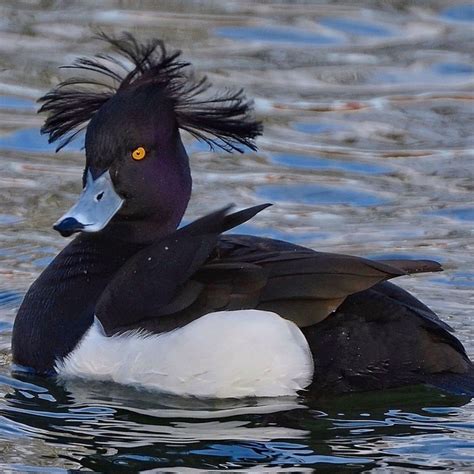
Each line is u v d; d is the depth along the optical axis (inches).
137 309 372.2
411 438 349.1
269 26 783.1
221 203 561.9
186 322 365.7
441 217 548.4
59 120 422.6
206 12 800.3
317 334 364.5
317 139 639.8
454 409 363.3
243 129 412.5
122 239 412.5
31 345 393.4
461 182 588.7
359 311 368.8
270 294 363.3
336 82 706.2
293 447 345.7
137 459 339.9
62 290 396.2
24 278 488.1
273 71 714.8
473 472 328.8
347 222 544.1
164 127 409.1
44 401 376.5
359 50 751.7
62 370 383.6
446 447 343.6
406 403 364.8
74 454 343.3
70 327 386.0
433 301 456.1
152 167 407.2
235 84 688.4
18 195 569.9
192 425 359.9
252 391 363.9
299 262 367.2
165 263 373.4
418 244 517.3
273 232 531.2
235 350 361.4
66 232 389.1
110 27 762.2
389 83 707.4
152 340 368.5
